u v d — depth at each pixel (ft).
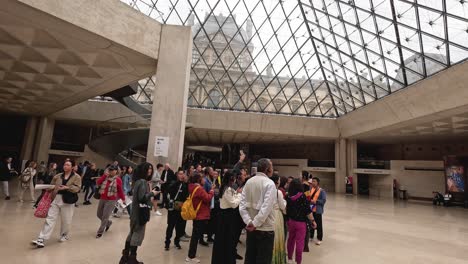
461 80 58.54
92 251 20.10
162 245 23.15
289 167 138.62
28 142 103.35
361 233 32.94
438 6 58.39
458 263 22.43
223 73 115.75
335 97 115.24
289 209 19.98
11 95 81.41
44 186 20.86
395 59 76.54
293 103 118.32
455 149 114.62
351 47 91.30
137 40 46.37
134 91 79.36
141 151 153.89
